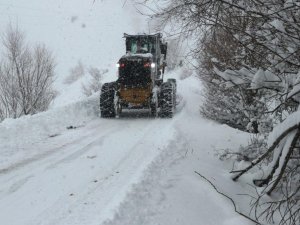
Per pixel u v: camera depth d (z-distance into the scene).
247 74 4.98
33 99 13.94
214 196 5.21
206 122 10.65
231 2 4.78
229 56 6.21
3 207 5.00
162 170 6.16
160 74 13.64
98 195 5.22
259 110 6.80
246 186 5.91
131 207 4.73
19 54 14.03
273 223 4.82
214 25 5.00
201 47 5.69
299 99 4.35
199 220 4.64
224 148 7.79
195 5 4.96
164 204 4.93
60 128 9.72
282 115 5.39
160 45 13.09
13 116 13.56
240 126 10.27
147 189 5.33
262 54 5.03
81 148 7.83
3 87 13.70
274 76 4.58
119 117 11.60
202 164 6.65
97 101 12.56
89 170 6.37
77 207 4.88
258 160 4.96
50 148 7.85
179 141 8.13
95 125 10.28
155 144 7.94
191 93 17.89
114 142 8.29
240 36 5.12
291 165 4.98
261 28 4.76
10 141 8.16
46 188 5.61
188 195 5.25
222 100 9.91
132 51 12.55
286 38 4.53
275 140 4.00
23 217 4.68
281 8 4.45
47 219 4.59
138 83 11.20
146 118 11.33
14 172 6.35
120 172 6.17
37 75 14.10
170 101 11.24
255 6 4.74
